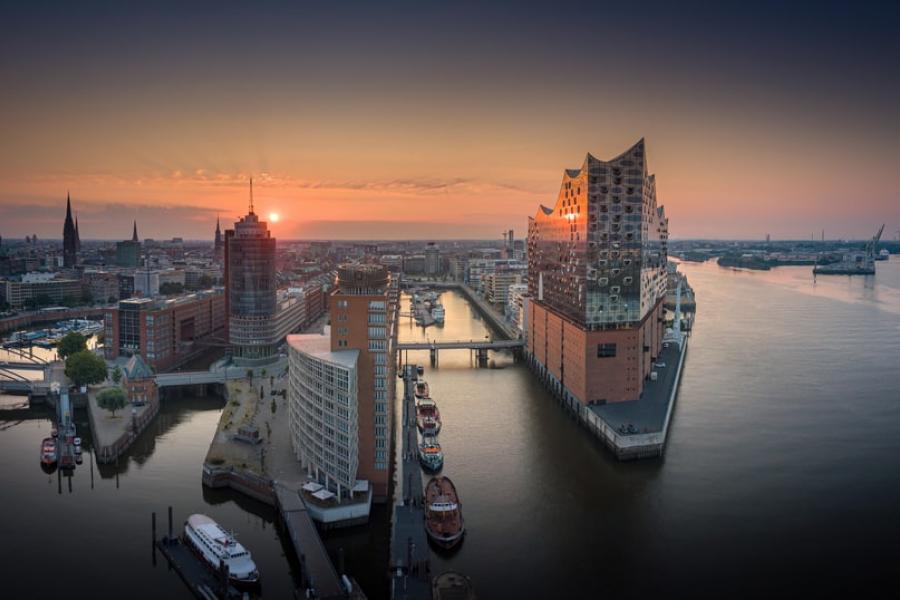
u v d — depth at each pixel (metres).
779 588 133.88
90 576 139.00
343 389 160.75
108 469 199.25
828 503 172.50
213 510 171.62
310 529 147.62
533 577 137.75
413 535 149.12
